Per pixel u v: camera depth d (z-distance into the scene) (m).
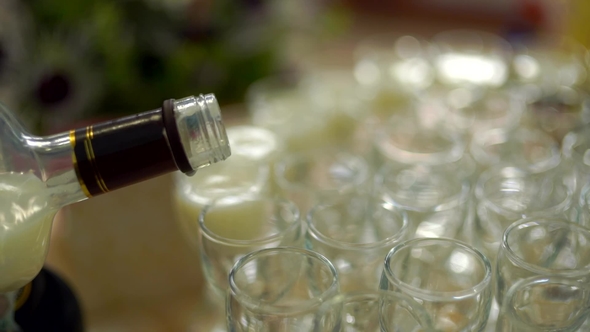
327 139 0.77
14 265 0.49
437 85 0.84
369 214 0.56
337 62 1.11
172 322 0.66
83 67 0.69
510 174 0.58
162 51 0.72
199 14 0.73
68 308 0.55
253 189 0.58
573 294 0.48
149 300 0.69
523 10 1.25
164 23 0.72
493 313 0.55
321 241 0.51
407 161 0.63
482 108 0.75
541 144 0.64
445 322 0.47
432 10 1.69
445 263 0.50
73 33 0.69
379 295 0.47
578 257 0.50
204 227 0.53
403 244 0.49
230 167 0.60
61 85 0.68
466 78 0.85
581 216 0.53
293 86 0.81
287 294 0.50
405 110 0.78
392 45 1.17
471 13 1.64
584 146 0.60
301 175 0.62
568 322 0.49
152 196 0.66
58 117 0.68
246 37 0.77
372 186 0.60
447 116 0.73
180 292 0.69
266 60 0.80
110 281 0.68
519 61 0.85
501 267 0.50
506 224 0.53
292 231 0.52
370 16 1.70
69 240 0.67
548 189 0.56
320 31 0.90
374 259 0.51
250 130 0.65
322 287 0.49
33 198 0.50
